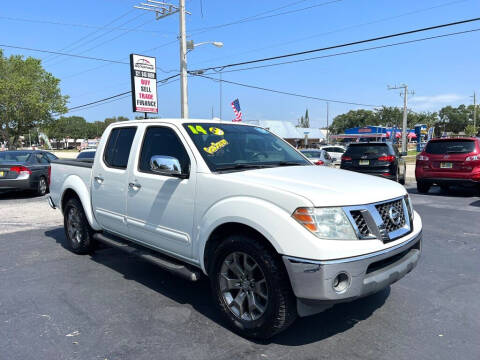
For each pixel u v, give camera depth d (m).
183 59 21.80
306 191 3.07
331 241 2.88
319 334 3.42
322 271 2.81
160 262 4.05
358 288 2.94
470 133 78.19
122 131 4.93
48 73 44.66
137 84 21.12
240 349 3.17
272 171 3.74
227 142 4.20
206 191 3.57
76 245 5.76
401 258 3.40
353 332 3.45
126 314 3.82
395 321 3.65
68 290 4.44
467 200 10.67
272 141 4.76
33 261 5.52
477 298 4.17
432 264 5.29
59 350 3.17
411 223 3.60
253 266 3.27
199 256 3.64
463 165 11.01
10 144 43.53
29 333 3.45
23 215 9.00
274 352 3.13
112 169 4.85
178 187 3.84
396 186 3.68
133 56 20.84
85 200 5.36
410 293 4.31
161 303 4.09
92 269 5.18
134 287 4.53
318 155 18.39
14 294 4.32
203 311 3.89
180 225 3.83
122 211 4.65
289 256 2.92
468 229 7.23
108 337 3.38
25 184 11.53
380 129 53.69
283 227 2.96
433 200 10.69
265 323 3.14
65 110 45.28
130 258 5.66
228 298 3.49
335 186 3.26
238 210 3.24
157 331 3.48
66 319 3.72
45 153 13.31
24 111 41.75
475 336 3.37
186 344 3.26
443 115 106.00
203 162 3.72
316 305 2.94
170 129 4.21
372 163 12.40
